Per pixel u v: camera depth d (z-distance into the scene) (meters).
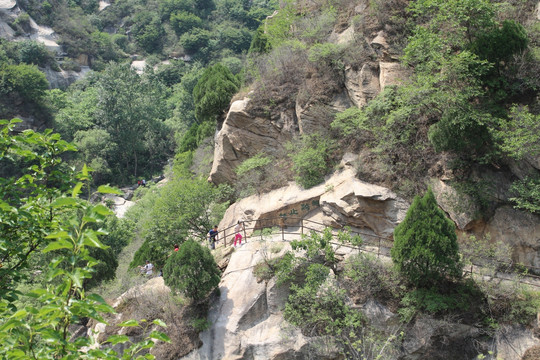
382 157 19.08
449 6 17.88
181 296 17.23
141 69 81.00
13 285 8.00
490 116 16.53
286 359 15.30
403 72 20.31
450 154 17.98
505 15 19.47
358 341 14.29
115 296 18.97
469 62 16.70
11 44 68.69
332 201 19.05
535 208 15.67
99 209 5.59
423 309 15.16
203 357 15.97
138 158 56.34
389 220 18.05
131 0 93.75
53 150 8.70
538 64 17.11
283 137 22.94
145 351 16.67
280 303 16.47
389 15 21.59
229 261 18.42
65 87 72.50
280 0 32.12
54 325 5.62
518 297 14.91
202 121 28.88
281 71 23.69
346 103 21.45
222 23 87.62
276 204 20.62
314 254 16.34
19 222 7.81
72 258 5.44
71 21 80.25
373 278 15.91
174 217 22.09
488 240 16.33
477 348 14.62
